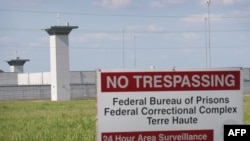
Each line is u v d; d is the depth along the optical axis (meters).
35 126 44.62
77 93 158.88
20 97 161.25
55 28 134.50
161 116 14.38
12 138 34.59
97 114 14.22
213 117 14.62
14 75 192.62
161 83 14.40
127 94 14.27
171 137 14.43
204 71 14.56
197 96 14.54
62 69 137.25
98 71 14.23
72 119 51.72
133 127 14.30
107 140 14.21
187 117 14.50
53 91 138.38
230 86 14.63
